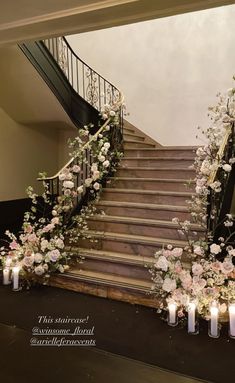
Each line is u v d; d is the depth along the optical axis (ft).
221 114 11.22
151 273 9.07
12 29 6.81
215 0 5.51
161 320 8.26
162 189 12.67
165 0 5.50
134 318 8.36
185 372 6.14
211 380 5.91
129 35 19.51
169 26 18.33
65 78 14.82
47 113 15.70
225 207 10.29
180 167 13.47
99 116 16.76
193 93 17.87
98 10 5.90
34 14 6.30
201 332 7.73
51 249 10.26
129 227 11.30
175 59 18.30
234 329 7.46
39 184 18.78
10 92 14.65
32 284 10.46
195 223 10.46
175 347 7.04
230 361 6.54
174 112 18.47
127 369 6.16
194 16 17.61
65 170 11.73
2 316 8.33
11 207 16.69
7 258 10.52
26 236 10.42
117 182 13.57
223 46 16.97
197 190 9.71
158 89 18.86
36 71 13.08
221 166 9.62
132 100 19.66
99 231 11.77
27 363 6.28
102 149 12.75
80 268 10.77
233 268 7.80
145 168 13.62
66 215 11.73
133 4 5.66
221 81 17.06
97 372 6.03
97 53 20.49
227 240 9.14
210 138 11.79
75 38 20.88
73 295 9.78
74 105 15.57
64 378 5.82
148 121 19.25
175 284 7.96
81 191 11.58
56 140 20.52
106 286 9.59
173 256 8.43
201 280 7.80
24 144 17.66
